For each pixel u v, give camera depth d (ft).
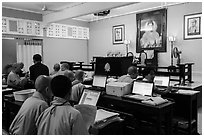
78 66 22.94
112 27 27.45
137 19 24.82
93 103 7.14
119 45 26.91
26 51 22.97
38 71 12.53
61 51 26.53
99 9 17.71
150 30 23.80
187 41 21.35
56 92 4.73
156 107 7.96
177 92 10.83
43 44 24.61
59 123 4.51
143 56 23.79
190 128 10.38
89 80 12.85
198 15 20.39
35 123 5.68
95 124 5.82
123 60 11.66
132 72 10.59
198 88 14.96
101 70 11.76
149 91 9.08
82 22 29.12
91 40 30.01
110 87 9.73
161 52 23.11
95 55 29.78
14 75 13.19
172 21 22.22
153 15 23.47
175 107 10.88
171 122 8.66
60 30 26.30
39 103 5.78
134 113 9.16
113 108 9.39
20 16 22.49
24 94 8.51
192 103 10.96
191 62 21.15
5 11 21.21
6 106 9.06
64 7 21.06
